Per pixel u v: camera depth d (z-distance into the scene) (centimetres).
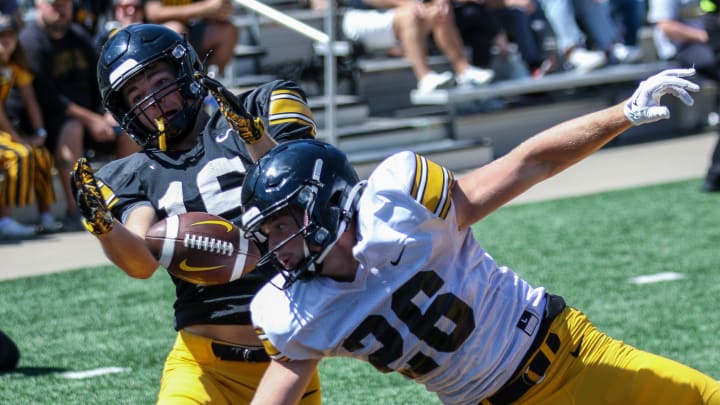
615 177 3534
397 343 979
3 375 1834
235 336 1155
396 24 3788
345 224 940
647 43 4691
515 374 1024
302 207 923
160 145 1177
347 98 3878
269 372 985
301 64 3922
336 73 3944
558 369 1030
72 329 2112
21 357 1942
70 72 3039
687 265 2434
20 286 2448
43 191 2975
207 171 1165
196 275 1113
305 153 938
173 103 1166
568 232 2806
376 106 4056
